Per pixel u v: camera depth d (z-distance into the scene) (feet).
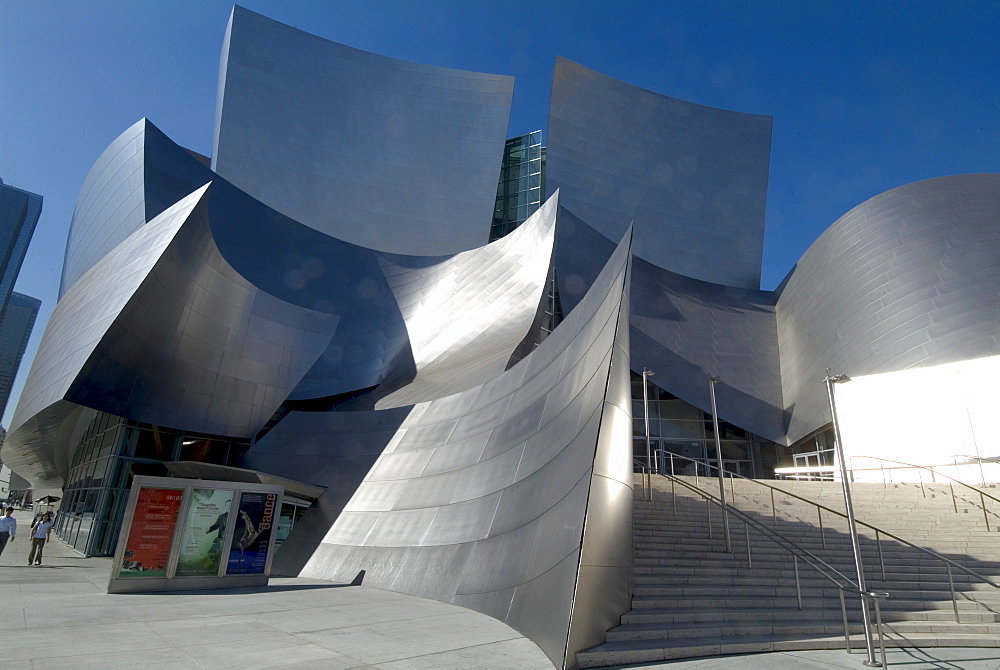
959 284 80.94
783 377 98.07
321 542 42.65
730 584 29.60
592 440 23.62
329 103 138.00
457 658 18.06
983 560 36.55
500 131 143.64
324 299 75.41
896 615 27.04
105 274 57.52
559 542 22.56
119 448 50.03
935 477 69.21
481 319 68.03
